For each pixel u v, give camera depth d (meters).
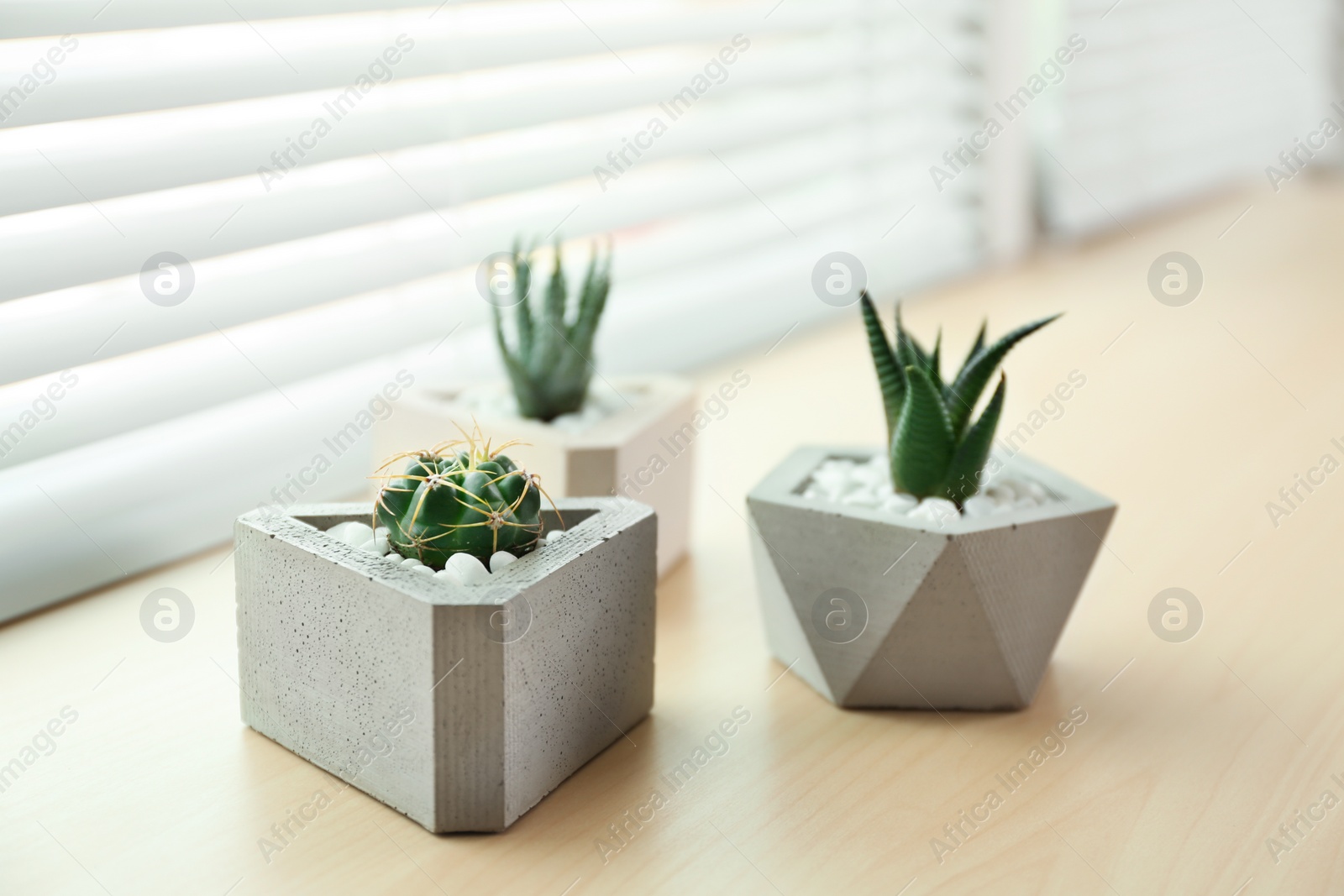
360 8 1.18
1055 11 2.17
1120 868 0.77
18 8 0.94
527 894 0.73
